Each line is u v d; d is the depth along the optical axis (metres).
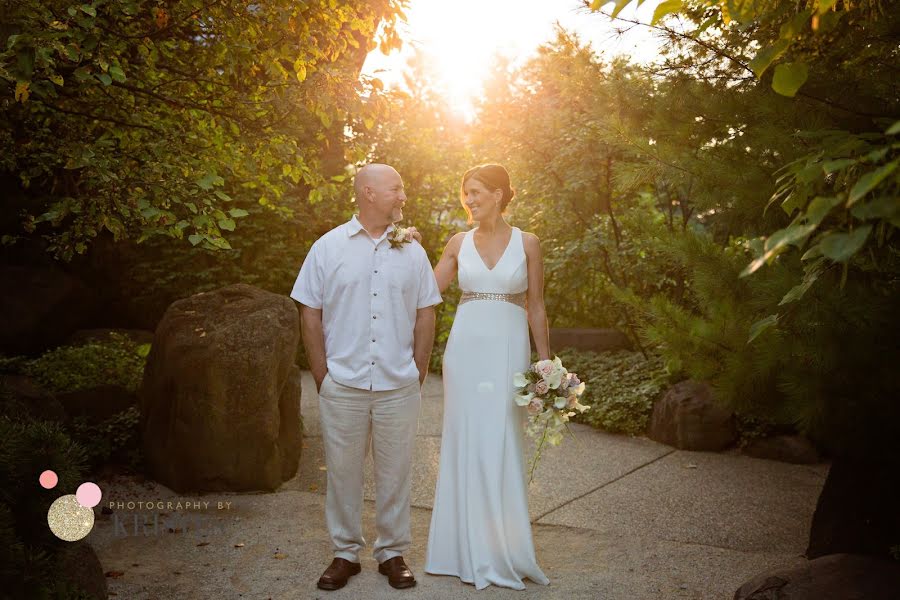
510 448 3.54
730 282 3.46
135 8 3.75
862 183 1.52
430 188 10.68
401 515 3.50
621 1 1.92
